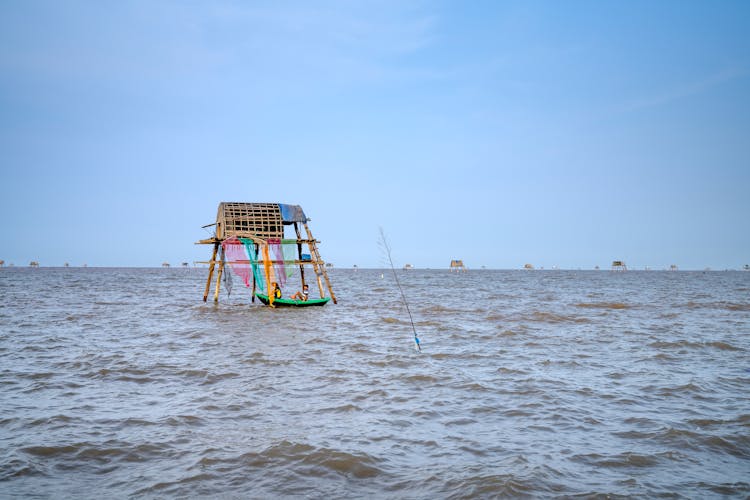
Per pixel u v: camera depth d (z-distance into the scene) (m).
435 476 7.70
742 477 7.76
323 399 11.97
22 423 10.06
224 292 56.75
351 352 18.19
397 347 19.34
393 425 10.12
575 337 21.95
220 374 14.53
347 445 8.94
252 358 16.89
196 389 12.85
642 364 16.19
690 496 7.09
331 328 24.81
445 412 11.04
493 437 9.48
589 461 8.32
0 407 11.16
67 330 23.53
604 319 29.02
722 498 7.04
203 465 8.07
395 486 7.38
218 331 23.53
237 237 34.41
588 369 15.44
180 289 63.31
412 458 8.44
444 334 22.92
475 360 16.83
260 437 9.33
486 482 7.43
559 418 10.63
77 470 7.87
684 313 32.62
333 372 14.88
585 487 7.34
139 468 7.96
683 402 11.82
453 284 86.88
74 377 14.13
